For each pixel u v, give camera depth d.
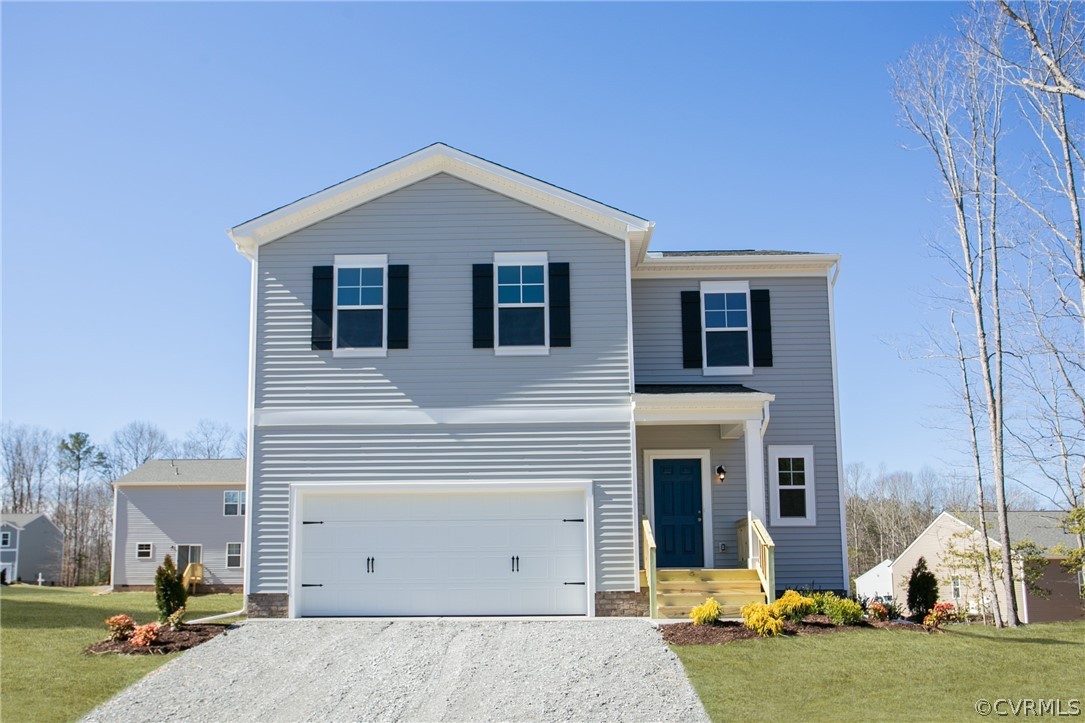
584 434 18.55
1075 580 33.94
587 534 18.27
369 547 18.45
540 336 18.89
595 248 19.14
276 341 18.95
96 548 73.44
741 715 11.94
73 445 76.06
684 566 20.41
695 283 21.52
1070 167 21.80
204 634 16.31
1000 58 22.23
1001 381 26.03
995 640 15.68
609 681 13.41
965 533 29.84
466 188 19.34
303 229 19.33
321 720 12.25
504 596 18.28
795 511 20.73
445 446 18.56
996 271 26.19
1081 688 13.04
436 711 12.49
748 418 18.42
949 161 26.52
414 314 18.98
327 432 18.64
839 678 13.38
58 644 15.95
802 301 21.47
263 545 18.33
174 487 44.09
